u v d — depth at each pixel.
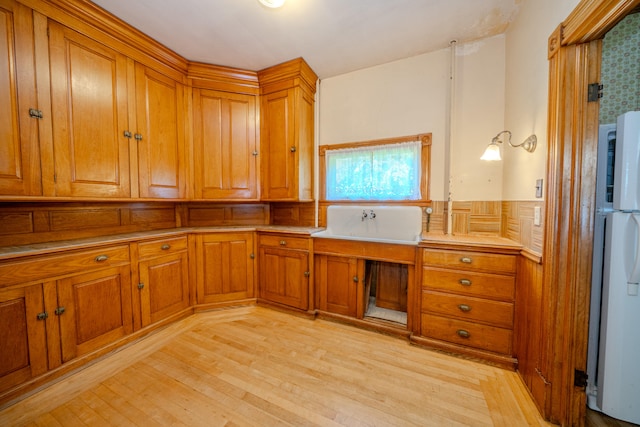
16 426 1.22
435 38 2.10
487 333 1.72
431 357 1.78
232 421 1.25
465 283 1.77
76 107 1.69
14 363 1.36
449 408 1.34
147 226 2.41
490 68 2.10
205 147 2.53
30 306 1.41
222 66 2.51
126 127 1.98
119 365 1.67
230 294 2.56
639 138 1.21
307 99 2.63
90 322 1.68
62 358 1.54
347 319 2.23
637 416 1.26
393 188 2.44
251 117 2.66
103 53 1.83
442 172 2.27
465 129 2.19
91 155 1.77
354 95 2.61
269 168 2.65
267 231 2.54
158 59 2.20
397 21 1.90
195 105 2.49
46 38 1.54
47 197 1.56
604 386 1.32
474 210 2.18
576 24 1.11
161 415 1.28
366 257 2.12
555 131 1.25
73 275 1.59
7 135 1.40
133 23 1.90
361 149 2.57
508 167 1.96
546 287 1.31
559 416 1.26
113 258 1.81
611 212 1.29
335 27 1.96
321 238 2.30
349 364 1.70
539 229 1.41
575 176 1.23
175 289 2.27
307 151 2.66
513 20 1.88
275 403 1.36
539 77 1.46
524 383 1.52
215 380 1.54
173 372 1.61
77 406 1.34
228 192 2.61
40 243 1.68
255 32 2.01
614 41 1.54
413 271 1.96
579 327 1.25
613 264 1.27
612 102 1.55
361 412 1.31
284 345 1.92
